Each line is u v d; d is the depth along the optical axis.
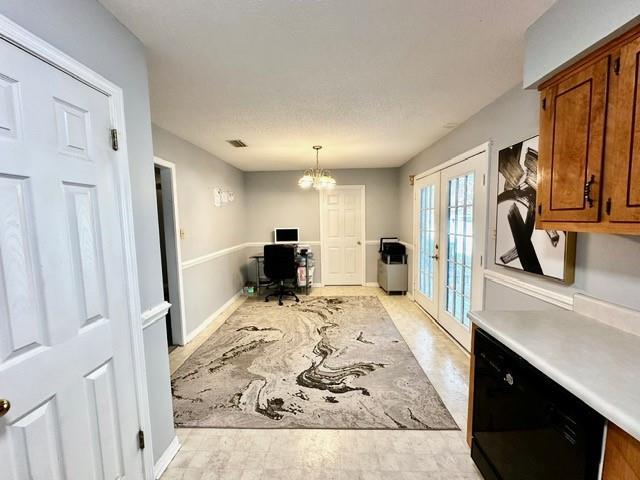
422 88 2.18
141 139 1.54
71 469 1.09
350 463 1.66
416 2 1.30
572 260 1.65
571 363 1.06
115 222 1.33
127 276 1.39
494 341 1.38
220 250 4.43
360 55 1.73
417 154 4.43
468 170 2.86
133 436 1.42
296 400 2.24
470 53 1.72
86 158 1.18
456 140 3.12
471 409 1.63
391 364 2.76
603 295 1.47
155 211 1.66
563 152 1.33
